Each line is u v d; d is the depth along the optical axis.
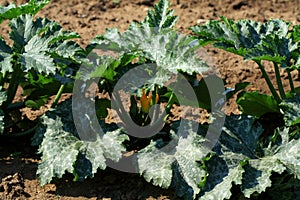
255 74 6.20
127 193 4.73
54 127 4.96
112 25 7.00
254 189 4.43
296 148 4.63
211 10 7.32
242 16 7.21
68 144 4.84
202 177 4.60
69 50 4.89
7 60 4.80
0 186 4.76
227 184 4.50
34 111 5.64
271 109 5.28
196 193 4.52
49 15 7.18
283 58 4.80
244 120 4.95
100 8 7.36
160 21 5.33
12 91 5.17
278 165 4.53
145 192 4.74
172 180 4.68
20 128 5.35
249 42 5.14
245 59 4.83
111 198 4.70
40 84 5.21
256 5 7.43
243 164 4.57
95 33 6.83
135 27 5.31
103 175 4.90
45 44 4.92
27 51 4.95
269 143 4.78
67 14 7.22
